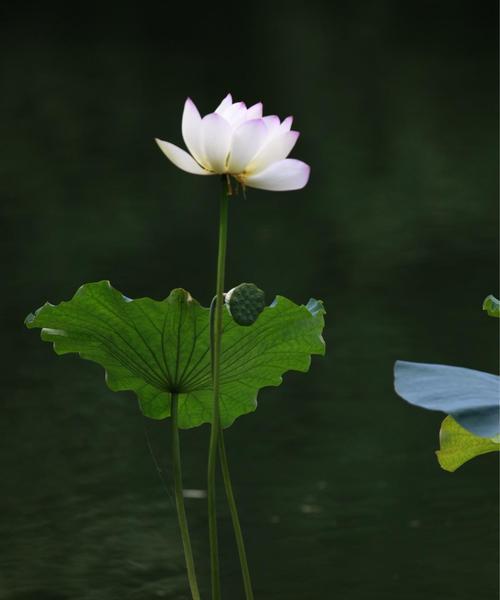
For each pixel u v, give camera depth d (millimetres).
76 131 20906
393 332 10852
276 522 7340
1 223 15156
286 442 8664
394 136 20469
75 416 9242
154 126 21078
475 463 8250
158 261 13273
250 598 2975
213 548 2906
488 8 37562
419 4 38812
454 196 16406
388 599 6270
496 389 2830
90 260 13328
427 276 12633
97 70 26875
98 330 3250
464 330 10836
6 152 19469
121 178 17656
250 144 2697
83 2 39062
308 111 22766
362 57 29172
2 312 11578
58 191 16875
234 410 3488
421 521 7266
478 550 6883
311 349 3305
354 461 8266
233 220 15461
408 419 9000
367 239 14312
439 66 27797
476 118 21781
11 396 9664
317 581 6562
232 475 8125
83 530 7289
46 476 8117
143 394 3439
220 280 2822
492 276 12594
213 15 36188
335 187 17234
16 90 24766
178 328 3188
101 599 6352
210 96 23766
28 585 6496
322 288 12242
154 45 30516
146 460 8406
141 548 7008
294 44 30891
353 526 7262
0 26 34500
